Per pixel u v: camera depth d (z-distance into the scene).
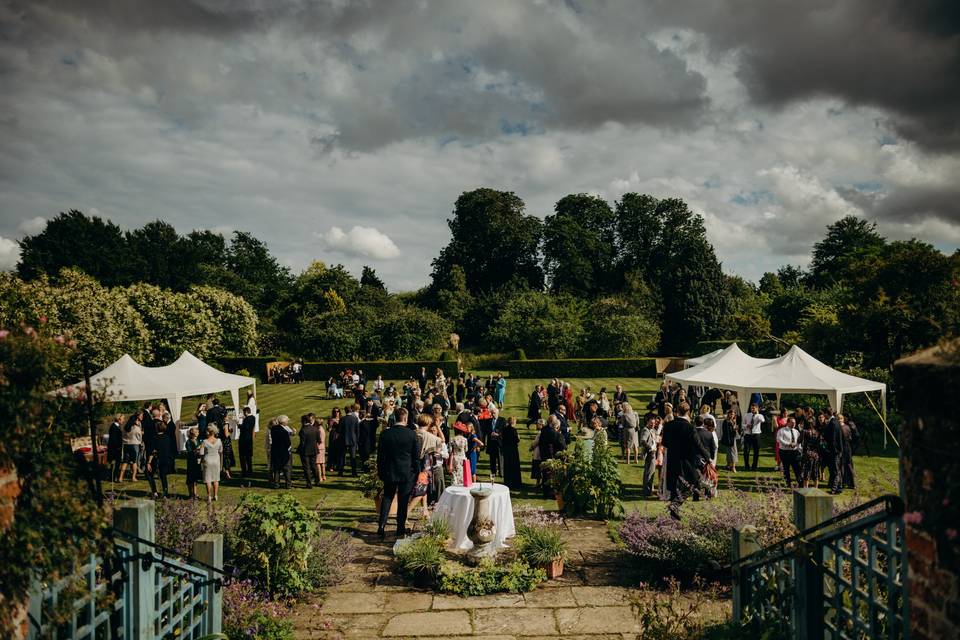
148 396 16.52
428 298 75.56
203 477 12.11
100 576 4.21
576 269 72.06
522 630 6.47
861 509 3.46
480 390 26.61
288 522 7.21
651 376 44.00
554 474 11.08
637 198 76.00
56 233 54.00
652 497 12.52
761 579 5.17
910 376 2.77
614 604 7.08
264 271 80.00
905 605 2.96
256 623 5.98
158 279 61.31
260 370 44.56
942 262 23.38
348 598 7.32
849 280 26.27
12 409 3.00
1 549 2.91
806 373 16.81
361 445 14.80
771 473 14.66
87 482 3.52
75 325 27.77
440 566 7.67
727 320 58.66
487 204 78.50
